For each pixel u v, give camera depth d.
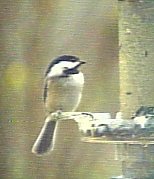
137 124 3.74
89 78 4.32
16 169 4.49
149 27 4.03
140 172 3.96
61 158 4.46
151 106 4.02
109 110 4.25
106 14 4.47
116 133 3.74
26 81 4.49
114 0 4.47
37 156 4.46
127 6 4.06
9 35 4.57
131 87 4.05
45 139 4.35
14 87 4.50
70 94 4.27
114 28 4.44
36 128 4.44
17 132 4.47
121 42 4.09
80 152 4.44
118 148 4.04
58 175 4.48
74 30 4.49
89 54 4.41
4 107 4.46
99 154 4.37
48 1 4.55
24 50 4.56
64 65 4.31
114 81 4.33
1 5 4.54
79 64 4.35
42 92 4.45
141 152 3.96
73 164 4.43
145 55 4.04
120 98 4.09
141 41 4.05
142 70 4.05
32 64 4.51
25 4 4.55
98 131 3.76
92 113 4.03
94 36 4.46
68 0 4.51
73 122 4.39
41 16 4.57
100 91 4.29
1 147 4.48
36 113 4.46
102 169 4.35
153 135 3.73
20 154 4.47
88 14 4.48
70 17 4.51
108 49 4.43
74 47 4.45
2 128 4.48
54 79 4.28
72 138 4.41
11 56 4.58
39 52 4.50
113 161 4.31
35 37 4.56
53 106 4.29
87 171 4.43
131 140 3.74
